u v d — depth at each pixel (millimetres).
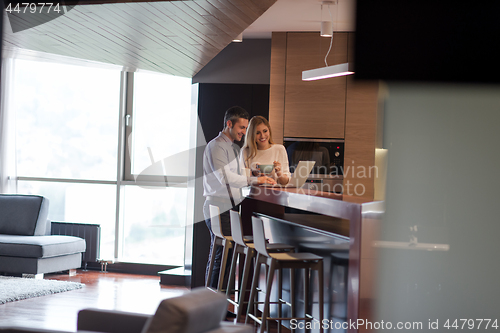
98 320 2539
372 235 3021
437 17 2906
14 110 7266
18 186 7434
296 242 4172
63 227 7066
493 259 3328
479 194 3404
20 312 4738
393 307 3293
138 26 4578
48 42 5418
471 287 3314
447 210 3412
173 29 4652
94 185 7355
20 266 6008
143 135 7359
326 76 5344
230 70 6738
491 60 2869
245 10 3998
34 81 7453
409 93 3523
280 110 6480
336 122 6469
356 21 2910
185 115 7367
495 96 3426
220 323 2129
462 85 3459
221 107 6410
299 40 6492
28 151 7457
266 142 5363
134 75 7352
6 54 6391
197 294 1979
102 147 7367
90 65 6867
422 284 3316
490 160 3418
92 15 4297
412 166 3484
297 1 5281
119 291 5895
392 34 2885
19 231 6520
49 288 5617
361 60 2906
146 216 7324
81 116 7398
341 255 3408
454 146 3463
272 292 4602
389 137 3541
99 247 7078
